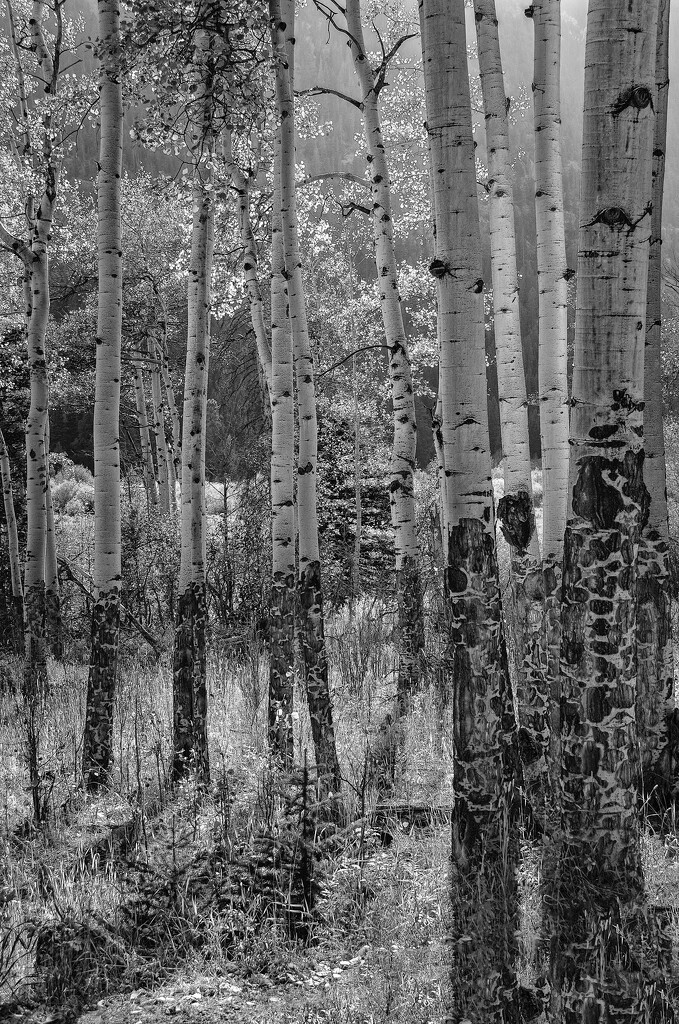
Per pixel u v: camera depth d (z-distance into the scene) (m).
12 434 19.50
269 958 4.31
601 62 2.73
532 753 5.28
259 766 5.93
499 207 6.20
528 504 5.79
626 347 2.78
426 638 9.62
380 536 19.36
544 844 3.83
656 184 5.31
